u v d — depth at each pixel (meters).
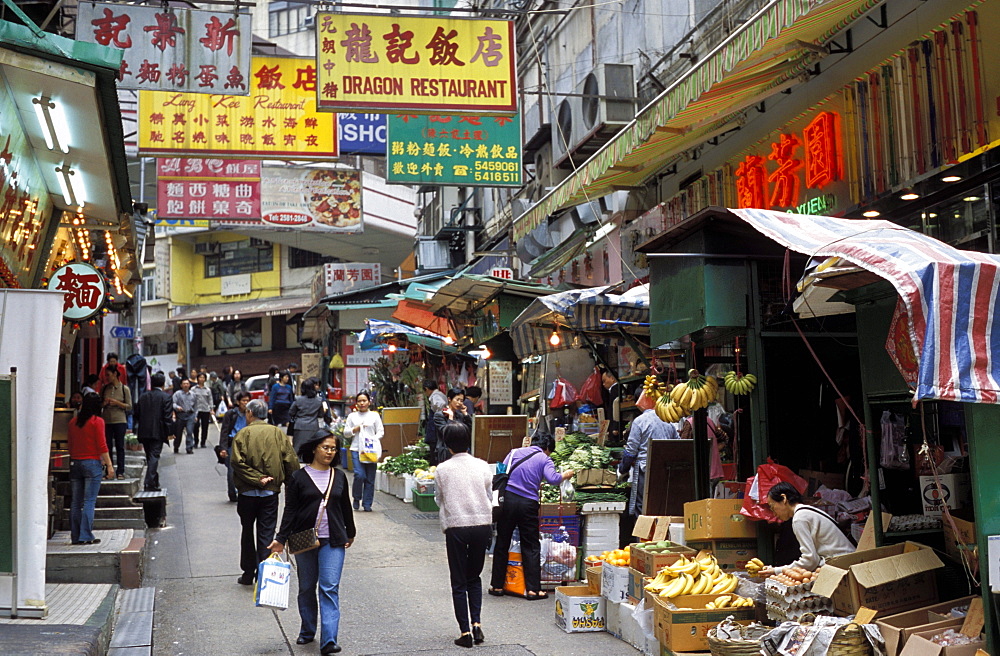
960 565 5.89
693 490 8.40
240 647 6.60
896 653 5.04
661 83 13.49
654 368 9.68
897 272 4.66
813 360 8.02
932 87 7.81
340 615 7.48
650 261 7.90
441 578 8.85
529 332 12.20
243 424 14.26
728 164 11.42
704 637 5.91
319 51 9.76
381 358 20.20
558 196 11.51
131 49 9.64
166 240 43.31
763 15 6.87
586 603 7.00
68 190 9.30
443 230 24.25
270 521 8.57
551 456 10.00
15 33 5.85
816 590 5.55
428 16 9.98
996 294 4.59
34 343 5.96
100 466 8.85
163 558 9.80
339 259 41.28
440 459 13.52
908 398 5.50
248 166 15.72
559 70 18.42
